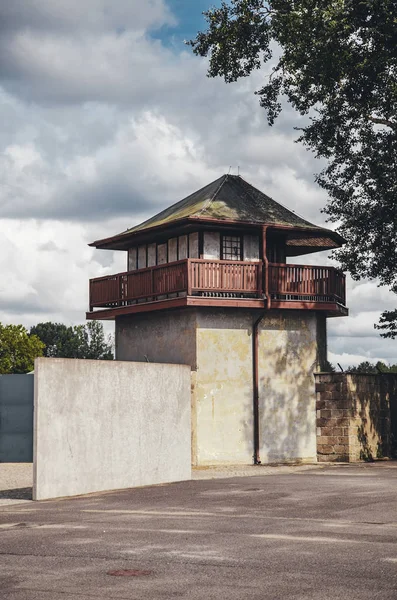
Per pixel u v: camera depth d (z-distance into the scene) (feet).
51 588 29.78
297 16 95.76
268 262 100.78
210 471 86.58
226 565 33.65
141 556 35.99
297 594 28.35
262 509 51.80
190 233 101.65
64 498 62.13
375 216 102.68
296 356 101.30
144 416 71.82
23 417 99.50
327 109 103.55
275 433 98.94
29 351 294.87
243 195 107.45
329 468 88.28
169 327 100.37
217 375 96.58
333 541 39.14
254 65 103.71
